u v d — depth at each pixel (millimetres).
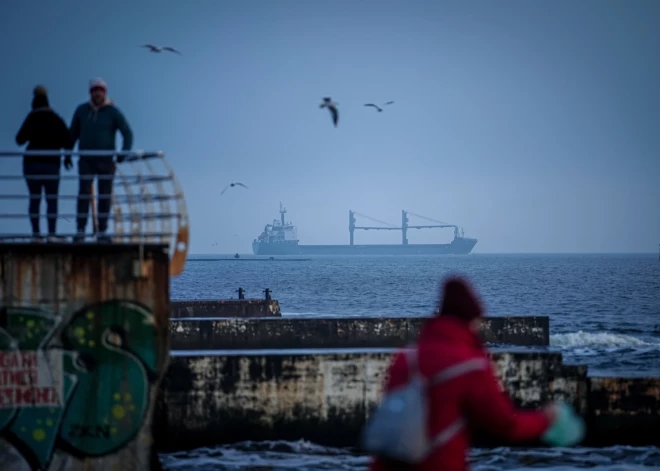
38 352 46750
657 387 64438
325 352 63344
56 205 51938
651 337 150000
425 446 22797
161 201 48531
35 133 51781
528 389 64375
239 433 62250
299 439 62219
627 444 64312
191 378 62250
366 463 59281
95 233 48000
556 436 23859
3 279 46625
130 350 47219
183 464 58625
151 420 47250
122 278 47250
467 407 23391
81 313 46938
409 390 23234
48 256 46844
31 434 46656
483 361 23656
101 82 51906
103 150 51594
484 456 62562
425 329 24828
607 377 65000
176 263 48156
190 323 93938
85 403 46938
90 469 46844
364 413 62531
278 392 62469
